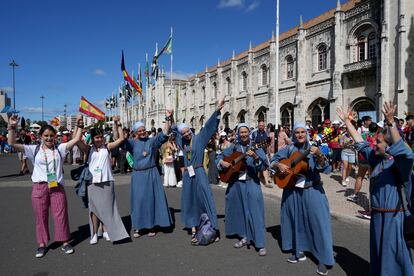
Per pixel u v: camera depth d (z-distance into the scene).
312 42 26.75
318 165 4.75
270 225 7.21
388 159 3.93
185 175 6.29
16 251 5.63
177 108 56.22
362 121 10.47
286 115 30.38
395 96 19.73
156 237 6.39
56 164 5.48
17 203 9.45
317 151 4.71
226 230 6.06
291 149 5.19
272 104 31.44
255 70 35.09
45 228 5.49
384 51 20.12
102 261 5.18
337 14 23.69
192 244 5.92
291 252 5.48
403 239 3.71
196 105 49.69
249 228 5.55
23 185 12.72
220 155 6.05
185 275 4.63
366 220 6.84
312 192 4.82
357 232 6.56
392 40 19.97
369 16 21.67
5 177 15.18
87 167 5.88
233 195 5.88
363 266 4.92
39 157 5.40
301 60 27.44
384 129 3.80
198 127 49.50
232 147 5.94
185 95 54.38
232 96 38.72
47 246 5.89
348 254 5.40
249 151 5.45
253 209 5.45
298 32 27.78
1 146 35.16
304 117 27.45
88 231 6.81
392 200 3.78
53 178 5.38
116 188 12.30
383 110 3.84
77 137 5.76
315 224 4.73
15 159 26.81
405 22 19.16
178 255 5.40
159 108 59.41
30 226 7.11
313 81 26.48
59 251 5.63
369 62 21.64
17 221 7.50
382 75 20.20
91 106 10.68
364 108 22.69
